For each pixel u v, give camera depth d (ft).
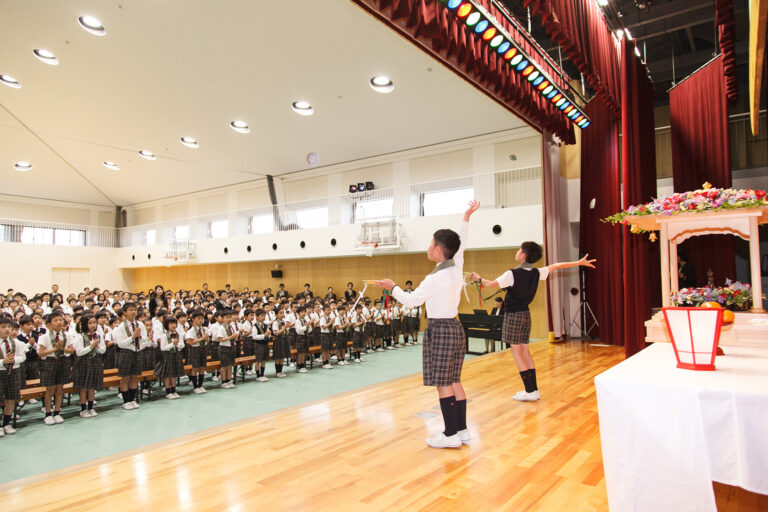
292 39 27.12
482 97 31.22
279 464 9.27
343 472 8.77
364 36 26.32
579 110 24.54
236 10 25.04
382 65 28.96
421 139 37.83
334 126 37.24
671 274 9.65
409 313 34.76
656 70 33.88
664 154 29.89
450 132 36.24
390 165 41.63
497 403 13.78
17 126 39.91
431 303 9.57
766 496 7.41
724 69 20.75
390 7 14.60
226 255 48.70
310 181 47.14
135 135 41.22
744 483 4.49
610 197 27.53
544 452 9.62
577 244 32.96
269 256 44.96
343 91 32.27
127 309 17.33
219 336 20.90
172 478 8.65
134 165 48.91
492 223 32.40
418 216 39.06
